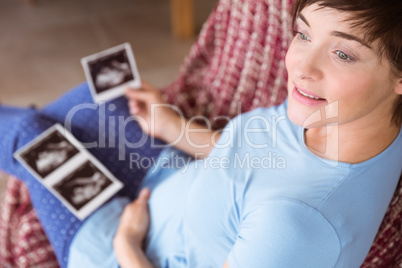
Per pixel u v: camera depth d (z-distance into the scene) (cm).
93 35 303
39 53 291
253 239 79
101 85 152
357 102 72
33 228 142
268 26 141
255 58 148
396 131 84
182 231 109
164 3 328
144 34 301
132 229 119
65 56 288
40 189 137
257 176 86
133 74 154
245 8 148
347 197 79
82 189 137
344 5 65
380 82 71
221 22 161
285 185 81
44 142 142
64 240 129
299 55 75
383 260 102
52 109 153
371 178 82
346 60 69
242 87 154
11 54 291
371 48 67
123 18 315
